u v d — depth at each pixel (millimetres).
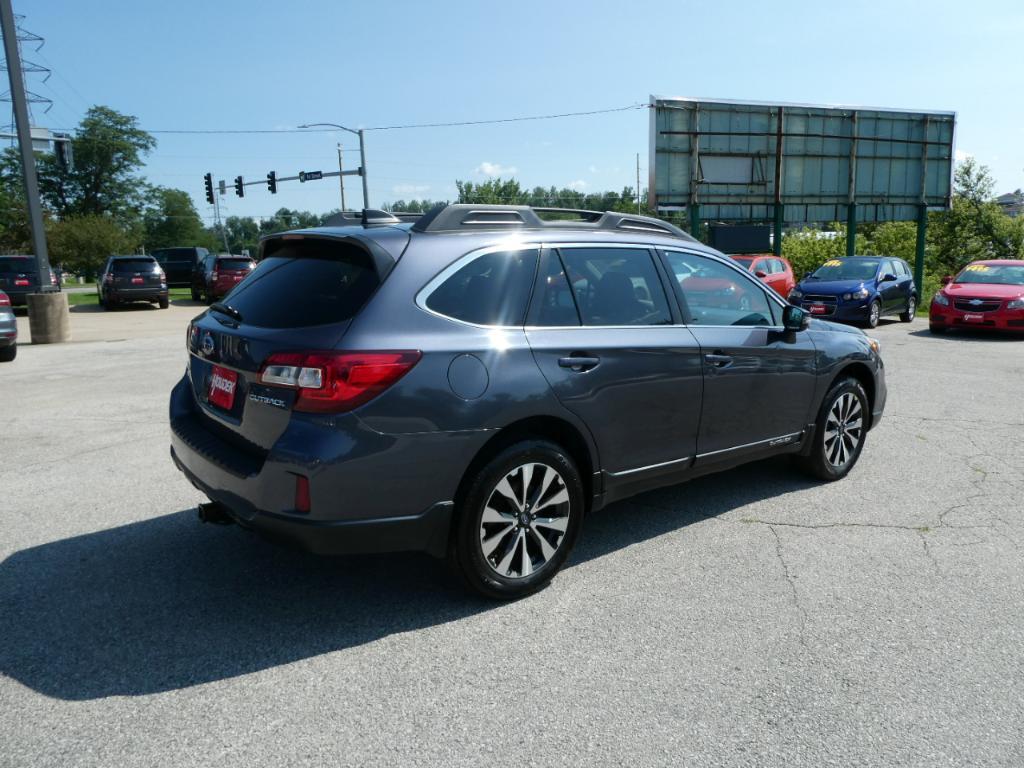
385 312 3061
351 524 2988
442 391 3092
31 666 2877
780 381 4621
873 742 2488
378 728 2535
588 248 3787
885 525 4449
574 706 2670
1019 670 2924
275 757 2383
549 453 3436
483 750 2426
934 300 15117
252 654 2990
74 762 2346
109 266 23234
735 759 2396
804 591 3584
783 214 26500
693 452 4164
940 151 28156
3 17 13789
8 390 8445
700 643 3105
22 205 59188
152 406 7562
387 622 3262
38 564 3799
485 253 3416
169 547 4031
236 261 24875
